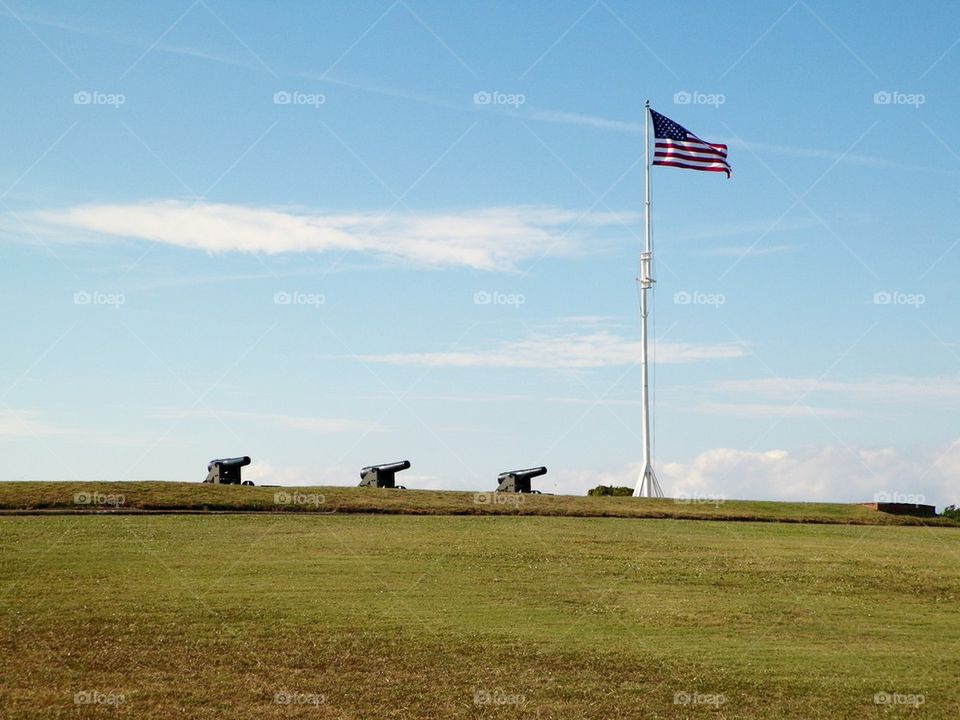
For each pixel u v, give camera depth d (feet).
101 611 95.55
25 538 127.24
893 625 105.50
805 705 79.46
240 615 96.12
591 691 80.43
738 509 183.62
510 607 104.68
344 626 94.02
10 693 74.28
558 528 153.89
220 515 152.15
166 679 79.05
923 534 170.09
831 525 175.01
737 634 98.94
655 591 115.44
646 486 210.18
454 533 145.07
